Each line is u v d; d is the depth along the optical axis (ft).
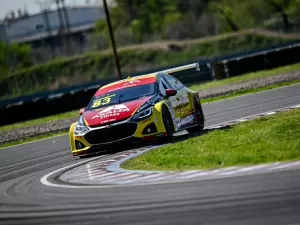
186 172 87.86
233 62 355.97
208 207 64.80
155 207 68.39
